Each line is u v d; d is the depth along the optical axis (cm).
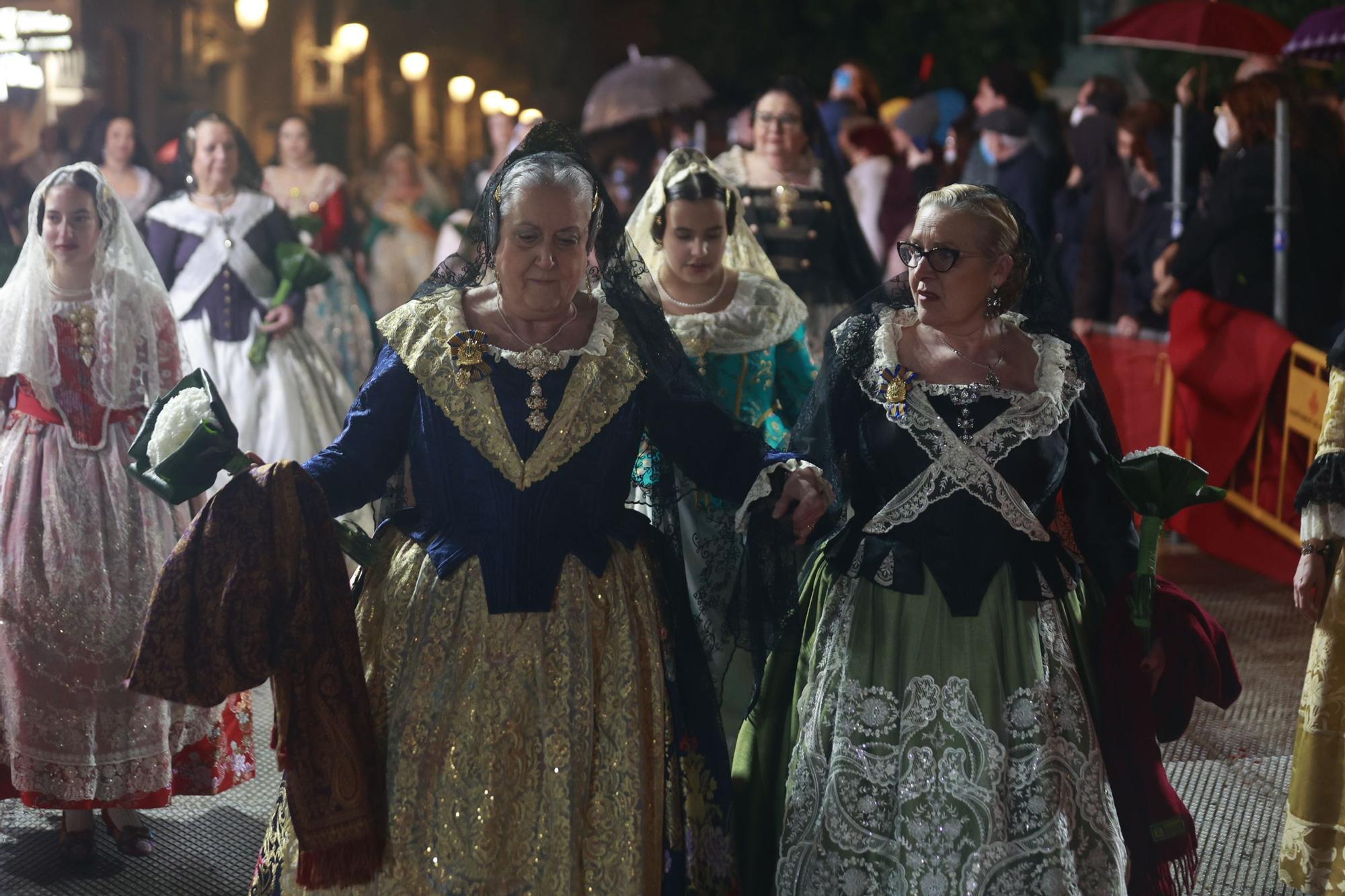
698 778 399
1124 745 395
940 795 374
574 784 363
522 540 375
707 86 1644
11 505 485
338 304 938
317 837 351
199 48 1891
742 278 546
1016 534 390
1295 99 866
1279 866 448
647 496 454
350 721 358
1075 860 374
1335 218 859
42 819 531
